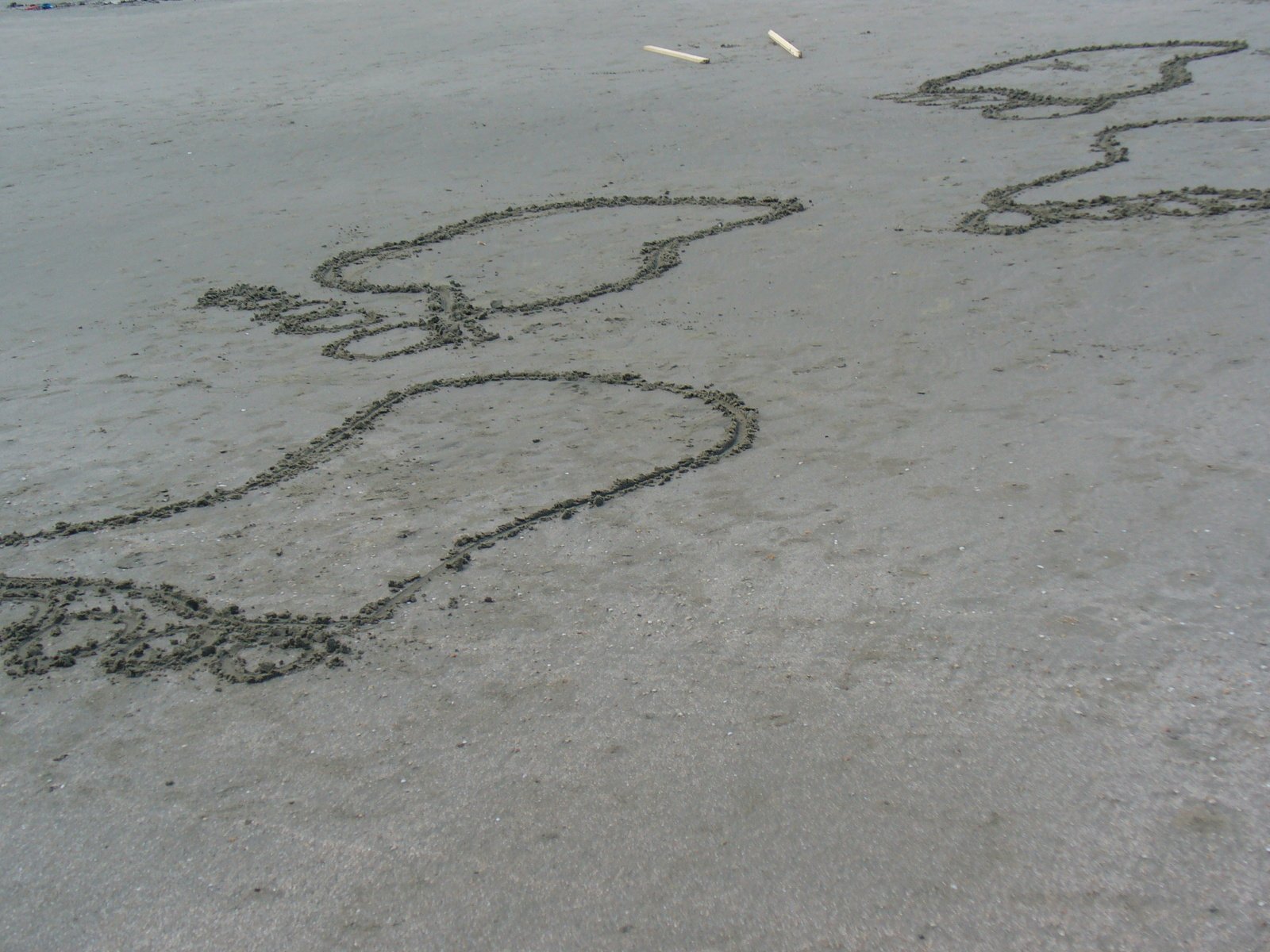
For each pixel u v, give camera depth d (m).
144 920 3.53
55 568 5.59
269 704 4.48
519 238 10.56
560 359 7.83
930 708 4.15
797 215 10.52
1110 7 17.91
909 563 5.03
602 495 5.88
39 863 3.79
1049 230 9.46
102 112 16.62
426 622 4.93
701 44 18.17
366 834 3.79
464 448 6.59
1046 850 3.51
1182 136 11.62
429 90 16.41
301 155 13.81
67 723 4.47
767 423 6.59
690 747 4.06
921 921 3.31
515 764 4.05
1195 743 3.87
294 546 5.64
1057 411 6.36
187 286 9.95
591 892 3.50
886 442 6.21
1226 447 5.75
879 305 8.27
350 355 8.21
